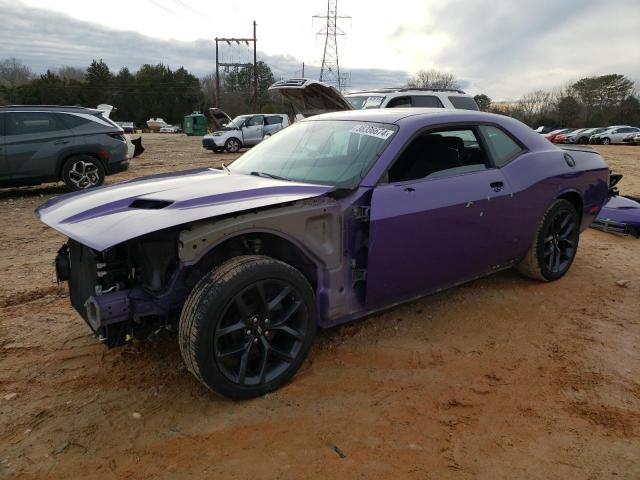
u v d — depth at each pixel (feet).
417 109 12.67
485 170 12.56
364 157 10.85
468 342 11.51
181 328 8.52
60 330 12.09
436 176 11.49
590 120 202.39
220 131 73.00
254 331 9.04
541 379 10.03
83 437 8.26
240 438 8.19
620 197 22.68
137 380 9.93
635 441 8.22
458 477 7.39
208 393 9.45
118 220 8.51
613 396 9.46
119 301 8.41
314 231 9.63
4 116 29.32
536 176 13.50
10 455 7.86
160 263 8.82
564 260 15.44
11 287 14.98
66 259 10.83
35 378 10.01
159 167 47.91
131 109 290.97
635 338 11.81
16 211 27.02
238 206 8.66
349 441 8.13
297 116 38.93
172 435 8.29
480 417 8.80
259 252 9.92
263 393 9.26
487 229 12.27
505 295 14.26
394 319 12.59
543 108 232.32
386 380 9.90
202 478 7.36
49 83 269.44
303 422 8.59
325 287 10.04
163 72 303.68
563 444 8.14
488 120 13.17
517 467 7.62
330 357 10.74
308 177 11.03
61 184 36.70
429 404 9.15
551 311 13.26
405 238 10.53
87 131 31.99
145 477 7.39
